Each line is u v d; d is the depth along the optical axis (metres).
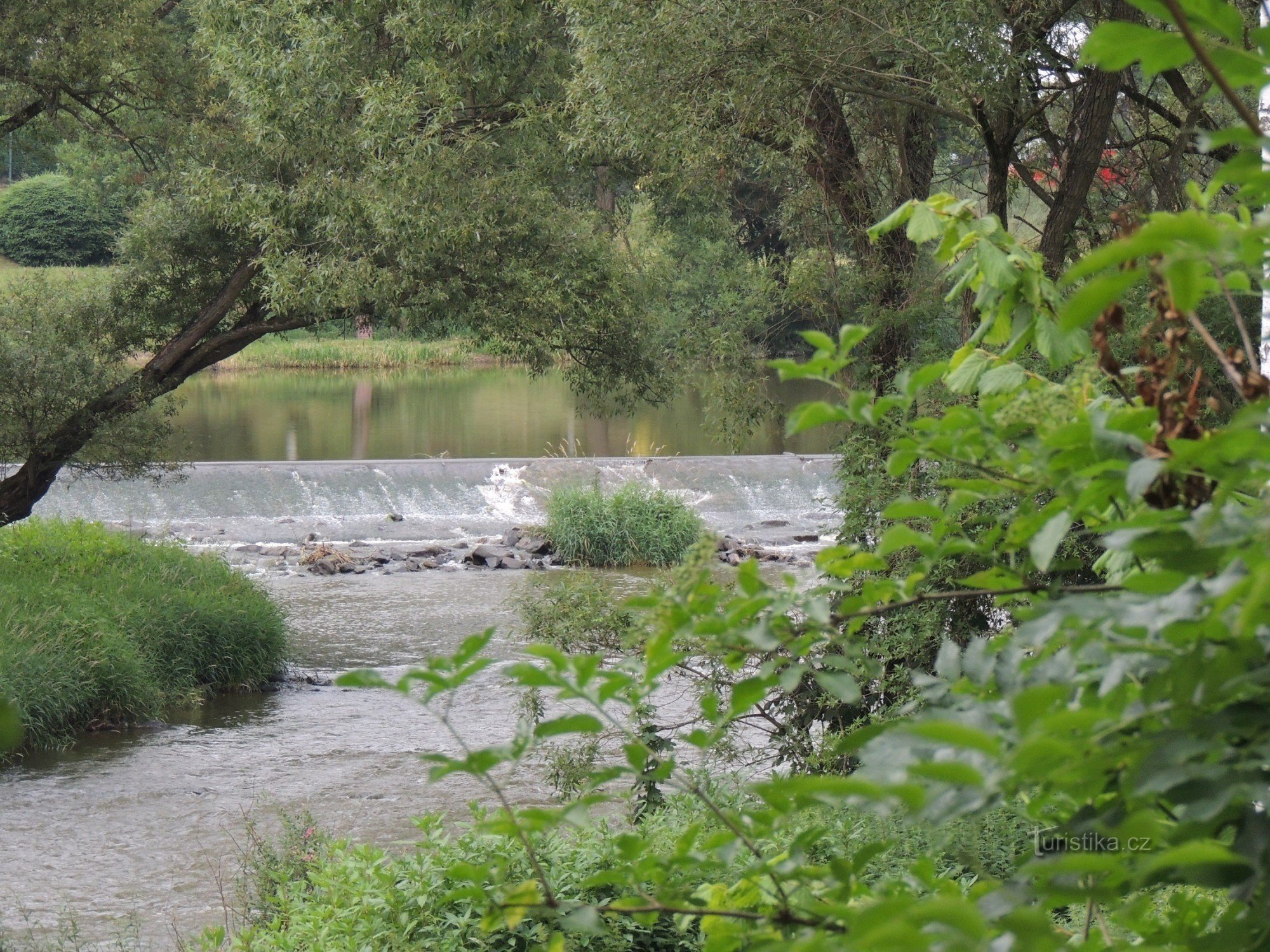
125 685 19.09
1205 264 1.99
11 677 17.58
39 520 25.44
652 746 10.48
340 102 19.44
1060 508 2.27
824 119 14.20
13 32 20.61
